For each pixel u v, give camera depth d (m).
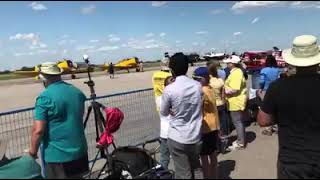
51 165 5.48
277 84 4.57
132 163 5.40
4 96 29.84
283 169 4.50
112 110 5.95
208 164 6.30
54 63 5.59
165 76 7.56
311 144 4.40
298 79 4.50
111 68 52.38
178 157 5.36
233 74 8.73
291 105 4.44
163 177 5.04
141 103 13.68
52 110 5.38
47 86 5.61
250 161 7.81
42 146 5.74
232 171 7.18
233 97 8.71
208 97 6.18
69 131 5.47
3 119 13.66
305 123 4.41
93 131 10.21
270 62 10.42
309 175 4.39
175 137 5.31
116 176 5.04
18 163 5.08
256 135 9.98
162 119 6.95
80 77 58.06
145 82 39.16
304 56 4.51
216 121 6.31
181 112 5.27
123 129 11.18
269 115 4.65
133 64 70.25
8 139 10.78
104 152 6.01
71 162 5.48
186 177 5.36
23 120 13.05
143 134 10.56
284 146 4.53
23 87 42.12
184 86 5.27
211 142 6.23
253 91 11.44
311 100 4.38
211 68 8.73
